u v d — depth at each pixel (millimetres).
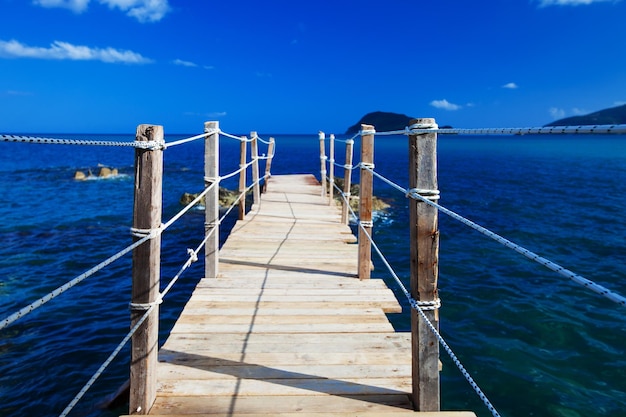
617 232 12773
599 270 9430
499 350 5816
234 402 2490
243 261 5160
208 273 4598
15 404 4750
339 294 4184
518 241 11891
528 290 8117
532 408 4617
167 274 9195
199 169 34906
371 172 4430
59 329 6516
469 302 7539
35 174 29531
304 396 2553
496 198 19531
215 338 3268
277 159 46938
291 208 8586
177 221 14289
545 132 1379
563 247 11266
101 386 5074
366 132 4473
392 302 4016
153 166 2326
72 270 9227
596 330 6402
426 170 2354
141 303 2383
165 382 2676
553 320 6746
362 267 4605
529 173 31484
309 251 5605
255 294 4152
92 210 16203
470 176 29500
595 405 4641
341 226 7023
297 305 3912
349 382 2705
